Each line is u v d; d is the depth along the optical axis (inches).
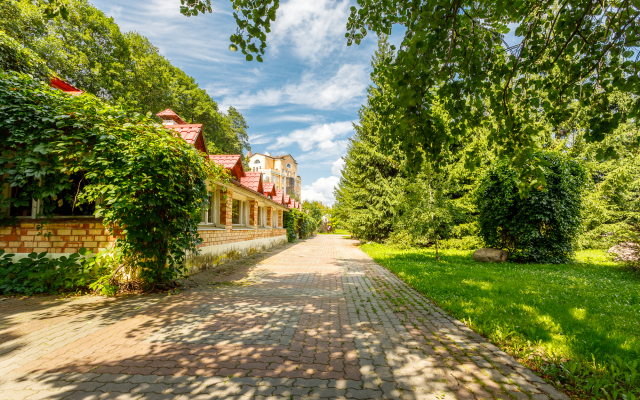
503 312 167.8
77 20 806.5
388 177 767.7
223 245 395.2
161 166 201.0
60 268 203.8
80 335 132.6
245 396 86.2
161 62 1116.5
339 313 173.8
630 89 101.2
